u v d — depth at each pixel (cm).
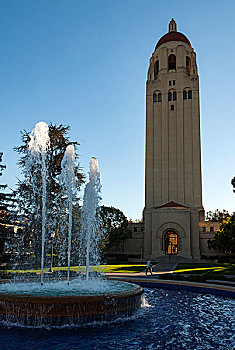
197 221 6053
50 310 1073
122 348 854
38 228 3206
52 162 3475
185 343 903
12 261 3156
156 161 6900
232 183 3809
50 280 1805
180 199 6581
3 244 3133
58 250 3466
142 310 1305
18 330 1009
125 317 1189
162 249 5875
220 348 867
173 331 1016
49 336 950
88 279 1848
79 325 1071
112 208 6400
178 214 5941
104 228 5428
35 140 2047
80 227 3481
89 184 2330
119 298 1182
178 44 7519
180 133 6894
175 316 1209
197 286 1827
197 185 6594
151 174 6856
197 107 6981
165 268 3528
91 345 874
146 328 1048
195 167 6681
